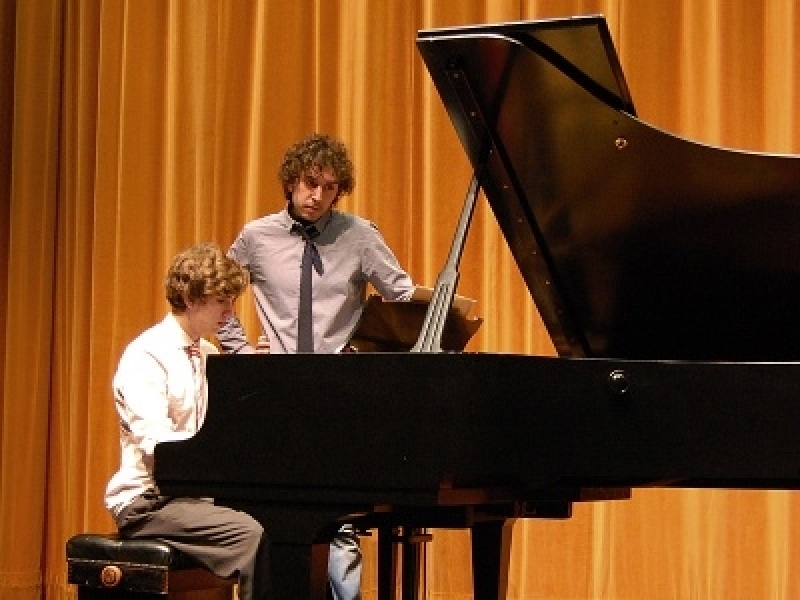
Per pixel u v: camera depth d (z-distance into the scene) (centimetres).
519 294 815
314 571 415
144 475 593
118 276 896
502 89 431
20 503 905
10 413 914
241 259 676
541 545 797
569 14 815
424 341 420
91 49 928
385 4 851
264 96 873
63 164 932
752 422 393
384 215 841
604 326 519
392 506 426
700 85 792
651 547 780
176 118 895
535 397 401
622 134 437
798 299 474
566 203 469
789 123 767
